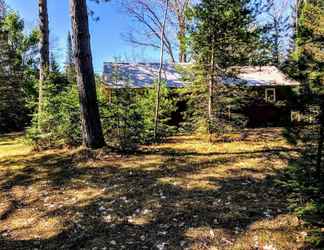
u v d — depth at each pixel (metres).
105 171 8.38
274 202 6.01
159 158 9.33
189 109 13.60
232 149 10.26
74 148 10.64
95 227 5.59
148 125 12.30
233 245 4.71
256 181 7.17
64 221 5.91
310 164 4.61
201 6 11.92
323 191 4.34
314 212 4.40
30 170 8.95
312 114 4.55
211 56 12.31
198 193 6.67
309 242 4.59
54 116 11.25
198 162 8.83
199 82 12.76
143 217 5.80
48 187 7.64
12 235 5.55
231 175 7.65
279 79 20.27
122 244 4.97
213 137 12.54
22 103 24.83
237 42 12.13
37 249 5.03
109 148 9.90
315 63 4.54
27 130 11.57
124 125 10.96
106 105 11.02
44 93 11.61
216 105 12.62
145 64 21.61
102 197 6.80
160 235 5.14
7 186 7.97
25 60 29.23
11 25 27.72
